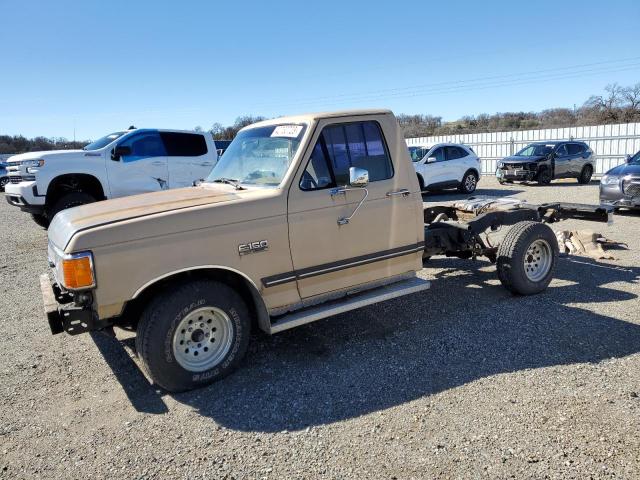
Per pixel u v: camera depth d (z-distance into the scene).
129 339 4.89
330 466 2.94
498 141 27.23
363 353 4.46
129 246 3.48
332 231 4.28
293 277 4.11
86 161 10.52
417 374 4.02
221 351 3.97
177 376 3.75
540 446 3.01
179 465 3.02
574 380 3.80
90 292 3.46
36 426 3.53
